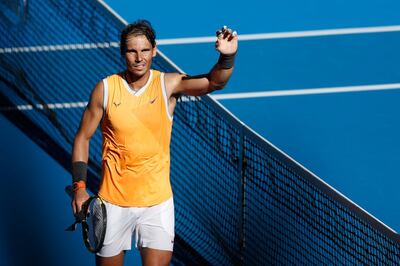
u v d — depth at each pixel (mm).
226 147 16953
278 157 15570
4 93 20078
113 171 13617
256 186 16547
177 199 18297
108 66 20562
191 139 18469
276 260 16750
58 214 18672
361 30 22953
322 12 23062
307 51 22656
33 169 19125
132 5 22688
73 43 20828
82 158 13625
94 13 20953
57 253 18250
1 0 20797
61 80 20328
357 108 21953
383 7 23047
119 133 13359
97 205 13156
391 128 21703
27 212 18625
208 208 17875
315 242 15891
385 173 20969
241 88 22031
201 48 22406
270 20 22906
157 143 13508
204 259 17453
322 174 20891
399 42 22875
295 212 15852
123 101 13266
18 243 18281
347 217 16312
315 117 21703
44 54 20672
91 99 13391
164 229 13734
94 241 13328
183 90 13383
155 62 17141
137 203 13633
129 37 12852
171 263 17688
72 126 19719
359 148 21281
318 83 22219
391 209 20469
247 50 22531
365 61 22609
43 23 20969
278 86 22109
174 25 22594
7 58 20484
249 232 16859
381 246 14555
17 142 19391
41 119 19781
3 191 18797
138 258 18219
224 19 22797
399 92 22234
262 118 21562
